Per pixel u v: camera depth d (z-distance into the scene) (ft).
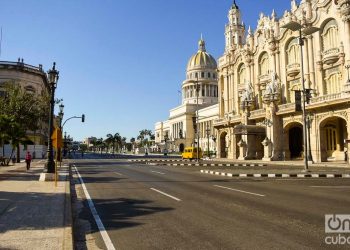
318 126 145.89
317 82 158.40
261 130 185.16
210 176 80.84
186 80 492.13
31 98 155.53
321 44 157.48
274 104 170.60
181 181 68.18
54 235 24.59
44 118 170.71
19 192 50.29
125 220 31.68
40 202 40.55
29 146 236.22
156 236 25.72
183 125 468.75
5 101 152.76
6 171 100.22
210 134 394.11
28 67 239.71
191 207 37.45
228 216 32.07
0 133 121.19
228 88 235.81
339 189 52.21
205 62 490.08
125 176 83.30
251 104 197.16
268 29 190.60
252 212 33.68
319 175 76.43
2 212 33.86
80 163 168.96
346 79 140.56
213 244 23.07
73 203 43.19
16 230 26.20
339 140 152.87
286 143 168.76
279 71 183.62
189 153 223.51
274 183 62.85
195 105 463.01
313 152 147.74
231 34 272.51
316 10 159.53
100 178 78.69
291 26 93.76
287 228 26.94
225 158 228.63
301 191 49.85
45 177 68.54
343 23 143.54
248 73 209.97
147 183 64.95
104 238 25.68
